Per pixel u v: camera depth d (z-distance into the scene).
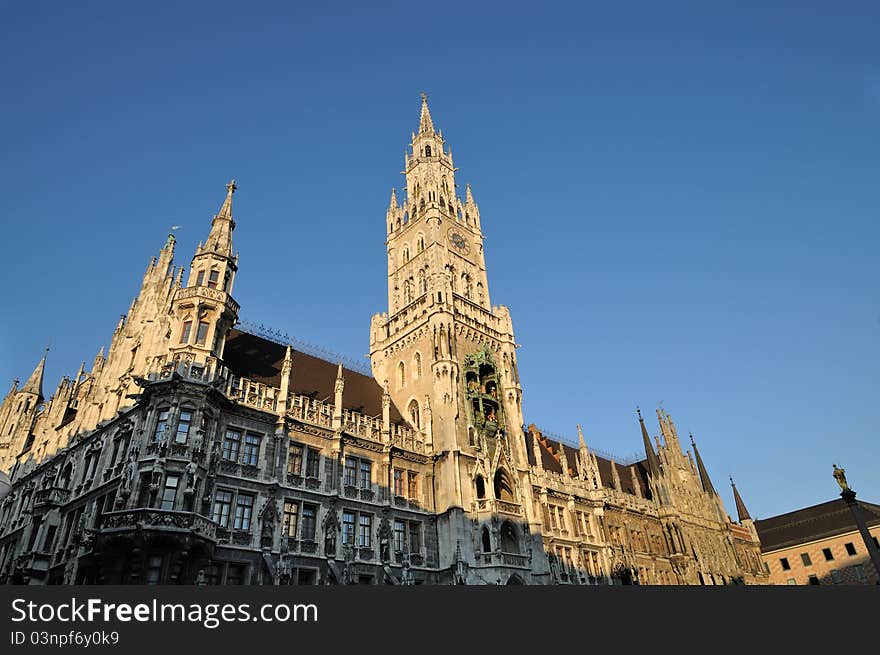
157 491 35.59
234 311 47.19
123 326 54.16
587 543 62.78
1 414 66.12
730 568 81.12
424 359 61.16
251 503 40.78
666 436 86.00
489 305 71.56
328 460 46.59
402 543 48.28
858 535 86.44
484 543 51.22
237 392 43.78
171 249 54.94
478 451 55.34
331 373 59.12
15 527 49.59
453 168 81.62
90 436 46.53
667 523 75.12
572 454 78.75
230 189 53.66
